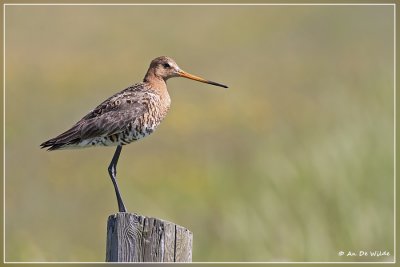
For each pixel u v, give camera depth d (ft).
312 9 114.83
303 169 61.05
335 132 65.36
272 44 106.63
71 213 73.36
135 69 98.89
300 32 109.60
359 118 65.31
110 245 34.73
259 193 61.72
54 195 75.15
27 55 100.07
